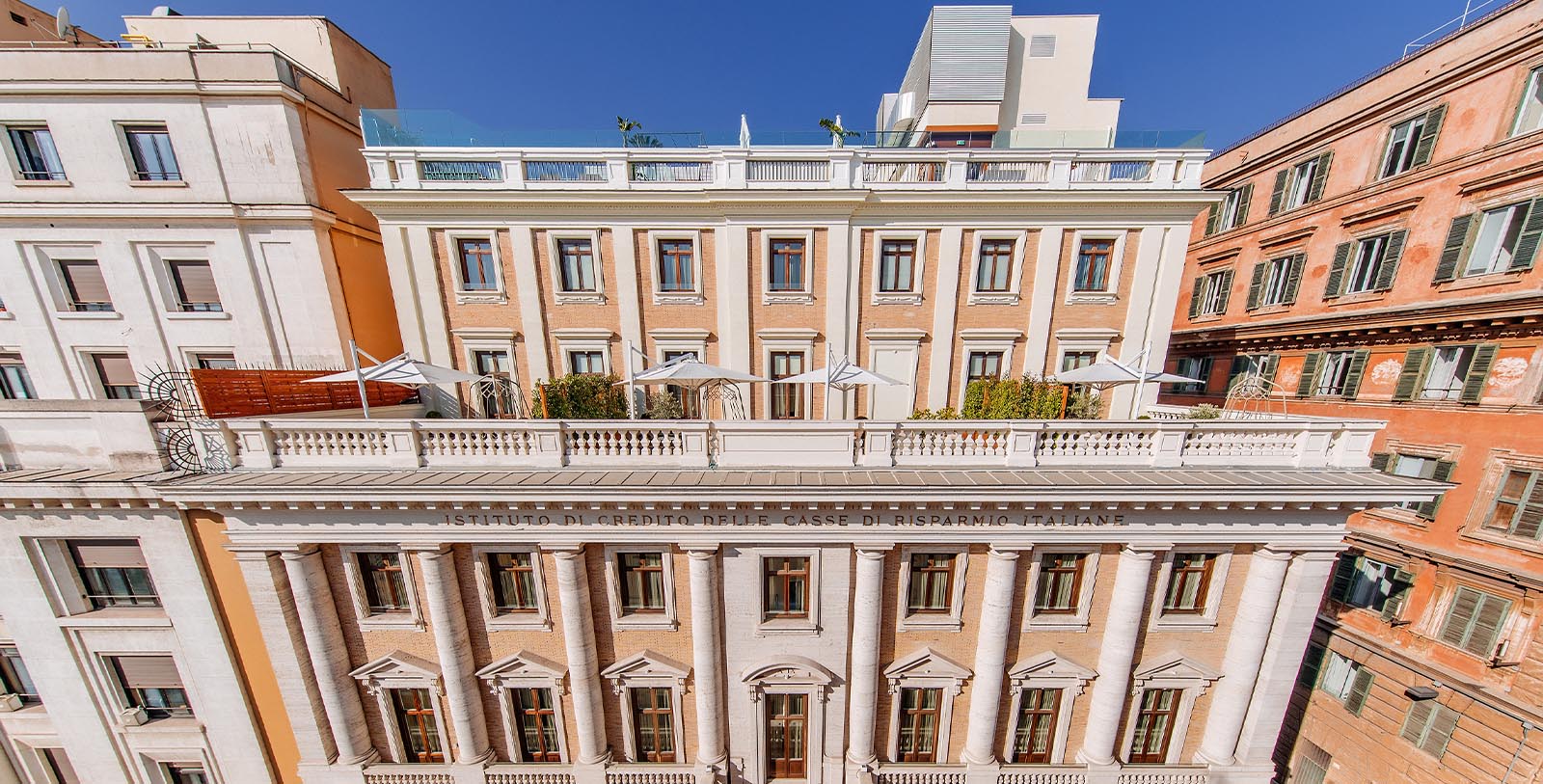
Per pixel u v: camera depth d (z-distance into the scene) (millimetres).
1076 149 14258
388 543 10289
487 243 15297
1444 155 14969
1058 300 15203
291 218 14547
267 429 10148
